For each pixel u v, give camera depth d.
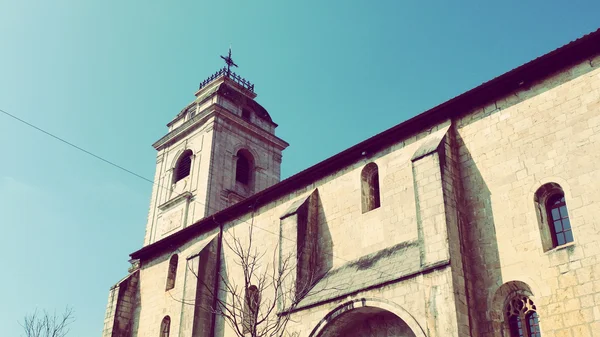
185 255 31.33
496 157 19.62
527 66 19.38
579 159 17.48
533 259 17.42
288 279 23.30
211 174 39.91
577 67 18.59
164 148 45.97
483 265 18.53
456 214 19.34
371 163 23.70
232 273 27.80
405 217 21.39
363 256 22.19
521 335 17.20
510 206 18.64
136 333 32.00
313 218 24.86
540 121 18.91
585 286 16.00
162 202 42.75
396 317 19.97
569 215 17.08
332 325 20.75
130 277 34.12
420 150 20.94
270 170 44.41
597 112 17.59
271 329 21.44
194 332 26.69
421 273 18.55
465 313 17.52
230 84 46.88
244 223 28.62
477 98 20.92
